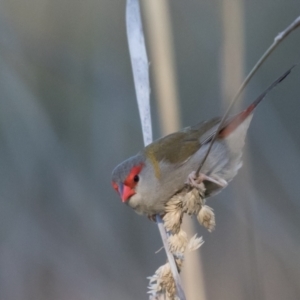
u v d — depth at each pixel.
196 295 6.91
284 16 12.73
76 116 11.41
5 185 10.82
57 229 10.70
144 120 7.21
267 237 9.77
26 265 10.65
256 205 9.98
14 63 10.72
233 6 6.91
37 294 10.55
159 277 5.36
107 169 11.23
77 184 10.73
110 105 11.56
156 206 7.17
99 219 10.73
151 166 7.09
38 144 10.64
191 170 7.11
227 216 11.14
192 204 5.58
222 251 10.86
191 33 12.14
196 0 11.67
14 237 10.75
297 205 9.96
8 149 10.76
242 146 7.18
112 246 10.70
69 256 10.59
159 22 7.41
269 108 10.47
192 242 5.50
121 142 11.48
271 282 9.84
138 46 7.08
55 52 11.26
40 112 10.78
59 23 11.45
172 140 7.24
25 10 11.21
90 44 11.59
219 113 11.75
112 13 12.06
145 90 7.12
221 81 7.07
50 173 10.73
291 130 12.07
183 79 12.16
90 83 11.52
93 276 10.53
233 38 6.92
